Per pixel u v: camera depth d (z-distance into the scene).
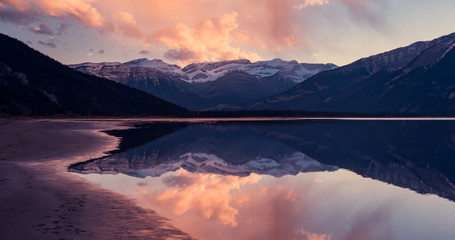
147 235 12.46
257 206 17.97
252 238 12.88
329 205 18.48
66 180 21.72
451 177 28.11
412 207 18.38
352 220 15.83
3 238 11.47
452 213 17.30
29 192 17.88
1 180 20.70
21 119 120.50
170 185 23.03
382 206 18.50
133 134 65.44
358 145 54.72
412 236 13.76
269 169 31.98
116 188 20.72
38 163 27.86
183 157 39.28
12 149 35.81
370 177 27.88
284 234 13.59
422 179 27.11
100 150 39.59
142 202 17.47
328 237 13.38
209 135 71.00
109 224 13.42
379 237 13.56
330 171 30.89
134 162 33.06
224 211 16.77
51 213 14.44
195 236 12.81
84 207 15.68
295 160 38.28
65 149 38.22
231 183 24.77
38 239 11.45
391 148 50.34
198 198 19.48
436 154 43.91
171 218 14.97
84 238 11.73
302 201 19.36
